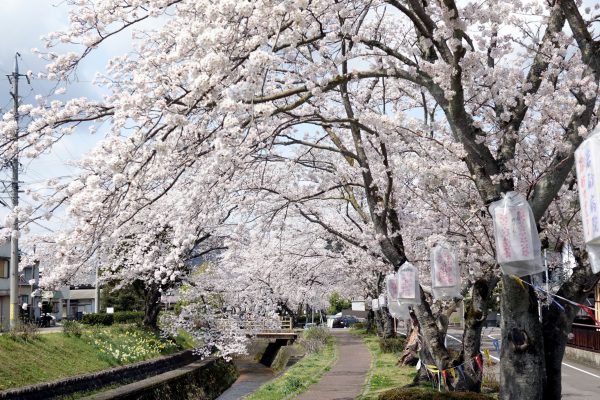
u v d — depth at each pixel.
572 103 8.55
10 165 7.14
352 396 14.12
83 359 18.59
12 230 6.80
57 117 7.20
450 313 12.31
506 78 8.42
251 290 24.62
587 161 4.01
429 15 8.13
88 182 6.34
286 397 14.11
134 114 6.39
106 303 38.44
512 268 5.99
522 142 9.15
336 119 8.80
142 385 17.22
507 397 7.01
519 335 6.93
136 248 15.36
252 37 6.79
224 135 6.76
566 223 9.10
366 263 17.86
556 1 7.65
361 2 8.12
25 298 37.72
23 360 16.08
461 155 8.55
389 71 7.63
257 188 11.67
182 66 6.50
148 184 7.83
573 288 7.30
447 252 8.53
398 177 11.24
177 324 24.27
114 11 7.34
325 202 18.08
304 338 33.81
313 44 8.90
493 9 7.75
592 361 20.53
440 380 10.59
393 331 27.02
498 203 6.10
